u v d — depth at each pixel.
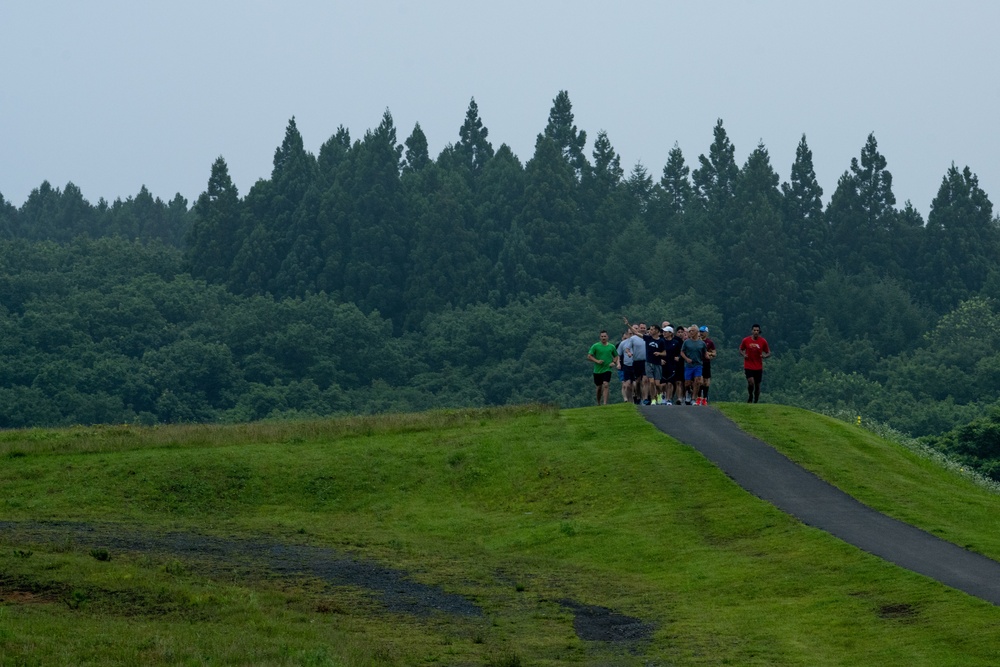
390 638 31.73
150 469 54.38
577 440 56.25
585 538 44.28
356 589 37.22
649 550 42.03
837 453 53.09
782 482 47.97
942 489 50.31
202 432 61.53
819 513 43.41
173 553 41.66
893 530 40.75
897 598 33.12
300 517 50.75
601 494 49.31
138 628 30.36
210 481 53.66
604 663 29.91
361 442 58.88
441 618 34.06
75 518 48.81
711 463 50.31
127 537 44.59
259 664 27.52
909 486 49.00
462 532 48.00
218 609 33.09
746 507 44.62
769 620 33.06
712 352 62.47
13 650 27.28
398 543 44.97
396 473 54.72
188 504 51.81
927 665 28.16
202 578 37.09
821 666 28.83
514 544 45.16
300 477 54.28
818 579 36.06
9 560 37.06
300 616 33.12
